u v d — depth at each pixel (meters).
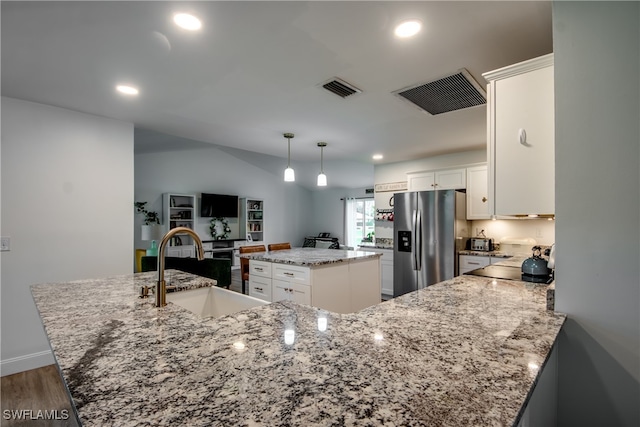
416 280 4.36
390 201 5.42
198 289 1.83
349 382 0.65
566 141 1.24
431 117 3.01
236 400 0.59
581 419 1.20
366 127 3.33
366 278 3.44
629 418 1.13
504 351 0.82
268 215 9.34
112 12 1.46
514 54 1.87
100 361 0.79
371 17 1.52
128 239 3.10
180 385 0.66
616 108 1.16
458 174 4.44
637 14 1.13
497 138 1.54
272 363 0.75
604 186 1.17
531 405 0.88
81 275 2.82
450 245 4.05
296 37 1.68
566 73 1.24
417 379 0.66
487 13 1.49
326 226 10.19
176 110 2.79
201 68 2.02
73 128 2.80
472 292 1.54
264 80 2.20
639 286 1.12
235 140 3.91
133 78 2.16
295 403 0.57
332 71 2.07
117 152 3.05
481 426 0.51
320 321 1.07
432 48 1.80
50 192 2.68
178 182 7.45
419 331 0.97
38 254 2.62
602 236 1.17
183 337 0.95
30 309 2.58
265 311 1.19
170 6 1.42
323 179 4.27
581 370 1.20
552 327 1.03
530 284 1.74
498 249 4.27
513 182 1.49
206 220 7.97
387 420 0.52
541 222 3.99
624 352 1.14
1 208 2.47
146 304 1.36
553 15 1.27
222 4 1.41
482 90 2.38
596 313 1.18
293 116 2.96
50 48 1.77
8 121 2.50
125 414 0.55
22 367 2.53
